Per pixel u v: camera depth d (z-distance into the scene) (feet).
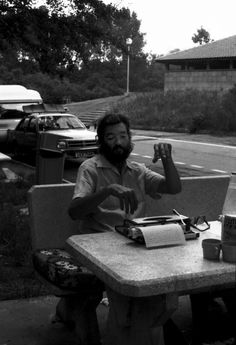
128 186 11.69
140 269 8.18
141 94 139.74
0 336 11.66
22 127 54.54
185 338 10.91
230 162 53.62
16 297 13.84
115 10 45.62
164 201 14.07
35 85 177.58
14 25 42.86
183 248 9.31
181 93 126.52
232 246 8.50
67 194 12.70
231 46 141.69
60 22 43.57
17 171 42.98
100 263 8.50
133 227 9.66
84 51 45.93
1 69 171.01
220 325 11.16
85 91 193.57
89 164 11.51
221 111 94.02
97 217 11.43
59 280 10.64
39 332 11.87
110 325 9.80
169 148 11.41
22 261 16.62
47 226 12.60
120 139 11.44
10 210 22.57
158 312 9.20
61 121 51.78
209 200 14.66
